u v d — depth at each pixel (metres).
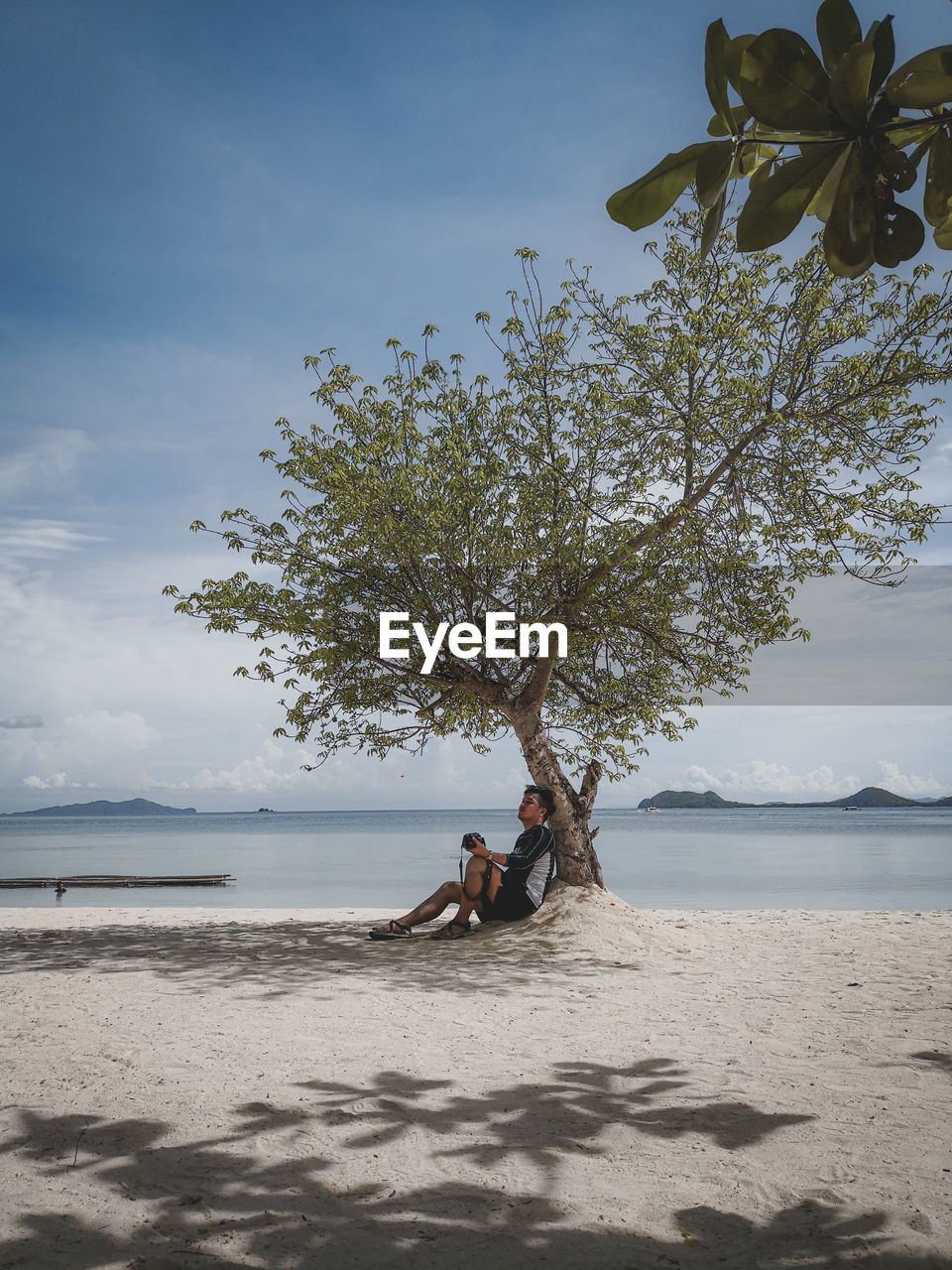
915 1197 3.52
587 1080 5.01
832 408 11.09
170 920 13.84
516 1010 6.80
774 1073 5.16
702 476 11.77
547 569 11.16
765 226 1.81
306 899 19.66
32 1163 3.86
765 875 25.44
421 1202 3.49
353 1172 3.77
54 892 22.64
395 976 8.22
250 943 10.55
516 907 10.74
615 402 11.10
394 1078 5.05
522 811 11.06
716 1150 4.01
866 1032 6.10
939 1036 5.98
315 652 11.59
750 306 11.09
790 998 7.24
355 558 11.80
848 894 19.72
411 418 11.52
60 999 7.19
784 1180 3.69
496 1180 3.69
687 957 9.28
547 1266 3.00
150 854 42.31
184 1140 4.11
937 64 1.62
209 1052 5.58
